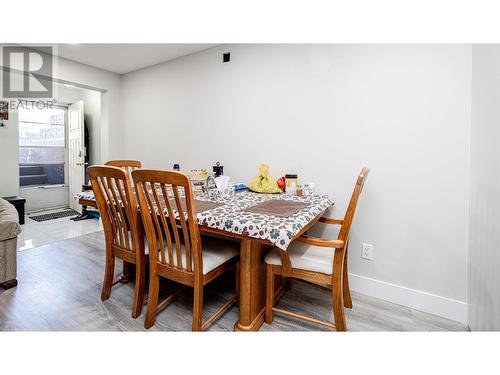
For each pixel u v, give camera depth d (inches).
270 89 97.9
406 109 74.5
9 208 96.7
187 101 123.3
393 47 75.4
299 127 92.3
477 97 61.7
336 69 84.3
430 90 71.2
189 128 123.5
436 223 72.5
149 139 140.9
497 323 51.5
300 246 69.7
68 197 211.6
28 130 197.0
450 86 68.9
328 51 85.4
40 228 153.6
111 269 76.1
